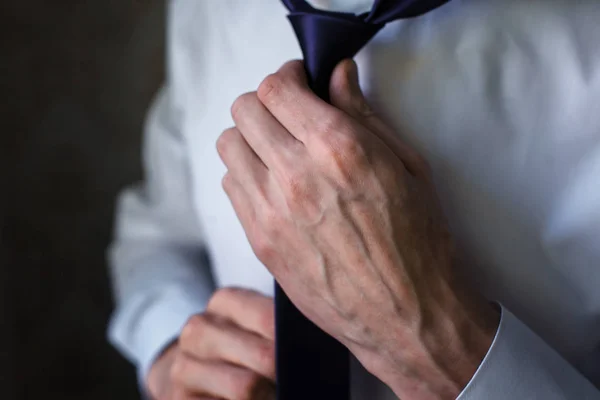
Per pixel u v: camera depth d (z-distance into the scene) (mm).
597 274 443
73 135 862
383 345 414
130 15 844
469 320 402
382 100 462
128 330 643
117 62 854
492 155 449
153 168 689
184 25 572
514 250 456
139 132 881
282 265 429
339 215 400
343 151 393
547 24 439
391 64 460
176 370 520
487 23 447
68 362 917
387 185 393
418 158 418
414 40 456
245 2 525
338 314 420
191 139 570
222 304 508
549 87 440
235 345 488
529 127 444
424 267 399
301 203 405
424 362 408
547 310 460
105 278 915
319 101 410
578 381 414
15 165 844
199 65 560
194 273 656
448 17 452
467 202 457
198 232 679
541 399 401
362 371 475
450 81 450
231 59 536
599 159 433
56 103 846
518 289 461
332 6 482
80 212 887
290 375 449
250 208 436
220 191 544
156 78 868
